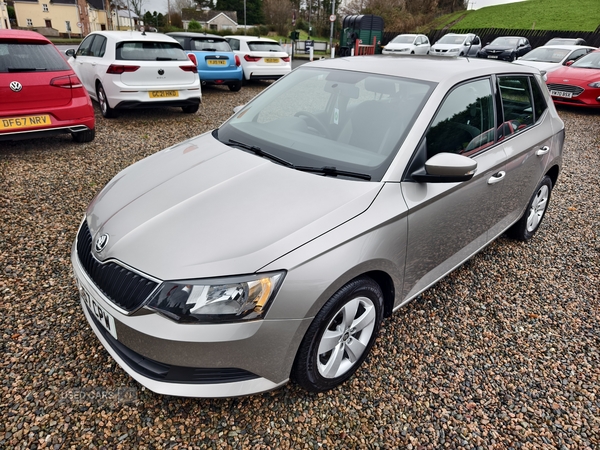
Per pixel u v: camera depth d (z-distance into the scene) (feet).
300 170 8.09
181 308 6.09
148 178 8.52
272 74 43.80
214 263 6.21
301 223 6.73
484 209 10.21
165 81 25.59
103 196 8.45
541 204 13.76
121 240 6.86
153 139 22.09
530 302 10.85
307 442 6.86
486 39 106.83
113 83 24.27
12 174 16.14
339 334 7.30
